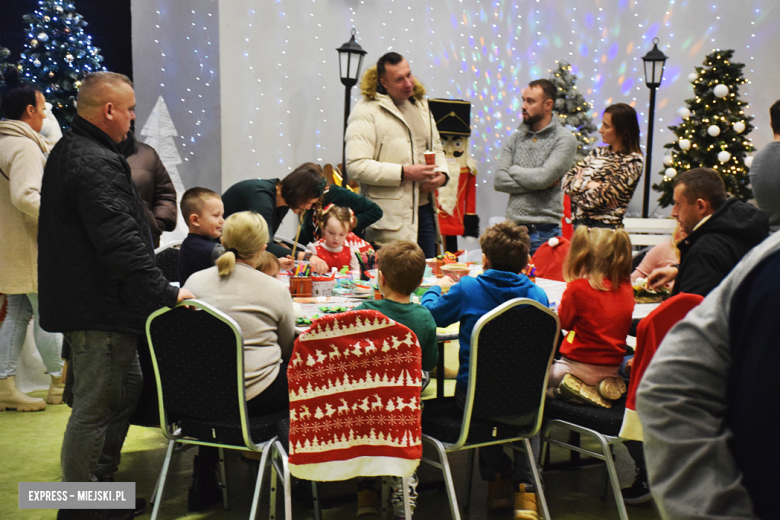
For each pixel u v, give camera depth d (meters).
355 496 2.41
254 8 5.82
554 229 3.94
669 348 0.73
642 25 7.33
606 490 2.47
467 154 6.30
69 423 2.11
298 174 3.21
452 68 6.95
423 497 2.48
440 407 2.21
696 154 5.93
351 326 1.74
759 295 0.66
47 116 3.80
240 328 1.99
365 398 1.77
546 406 2.26
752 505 0.65
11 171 2.94
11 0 5.36
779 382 0.63
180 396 1.99
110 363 2.06
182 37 5.55
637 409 0.74
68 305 1.99
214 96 5.70
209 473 2.38
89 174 1.90
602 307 2.20
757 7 6.81
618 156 3.52
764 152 2.65
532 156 3.89
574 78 6.75
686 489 0.67
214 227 2.57
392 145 3.87
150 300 1.98
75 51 4.70
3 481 2.51
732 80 5.94
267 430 2.01
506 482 2.37
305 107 6.21
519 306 1.96
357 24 6.38
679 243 2.30
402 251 1.99
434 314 2.17
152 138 5.52
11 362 3.29
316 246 3.47
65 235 1.97
